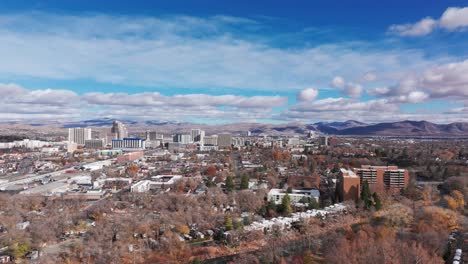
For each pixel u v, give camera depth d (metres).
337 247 192.00
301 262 188.50
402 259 172.00
